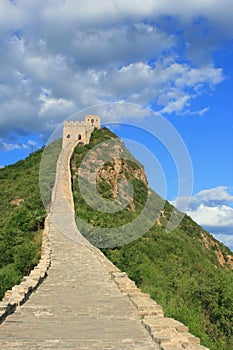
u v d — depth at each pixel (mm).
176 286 31562
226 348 24125
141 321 12719
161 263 40094
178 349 9664
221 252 65562
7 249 32844
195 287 29875
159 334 10805
